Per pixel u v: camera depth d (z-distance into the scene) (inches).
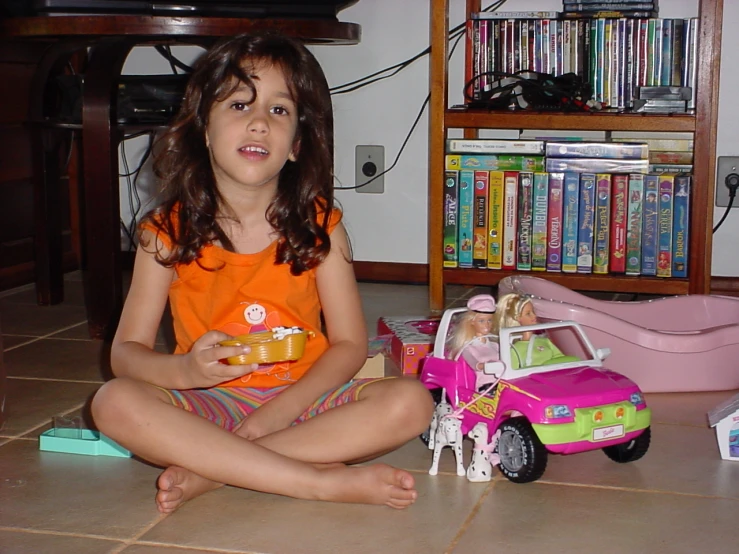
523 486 51.2
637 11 96.3
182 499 47.4
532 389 50.7
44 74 92.3
